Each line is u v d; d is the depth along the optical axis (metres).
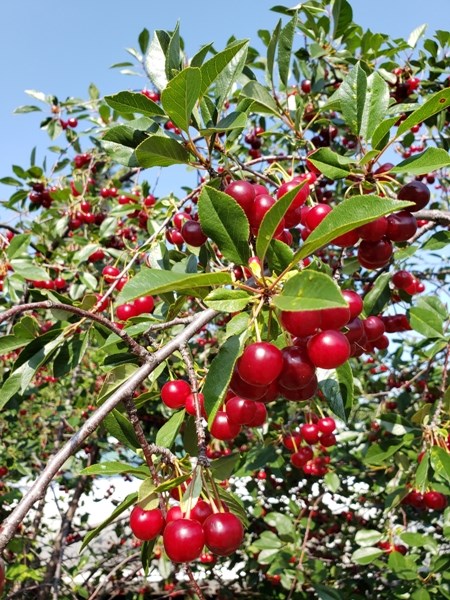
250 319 1.47
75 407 6.96
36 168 5.39
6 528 1.30
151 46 2.24
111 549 6.70
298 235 3.46
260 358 1.35
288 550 4.57
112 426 1.94
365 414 6.03
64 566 5.34
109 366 2.21
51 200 5.66
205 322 1.79
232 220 1.49
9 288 4.01
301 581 4.34
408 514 5.32
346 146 4.75
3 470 5.98
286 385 1.43
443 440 2.99
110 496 7.46
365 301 2.72
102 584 4.88
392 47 4.23
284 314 1.36
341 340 1.37
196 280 1.26
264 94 3.09
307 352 1.44
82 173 5.66
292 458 3.79
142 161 1.98
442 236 2.63
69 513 5.86
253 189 1.81
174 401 2.01
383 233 1.87
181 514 1.56
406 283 2.73
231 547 1.43
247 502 5.73
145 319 2.30
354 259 3.16
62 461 1.42
